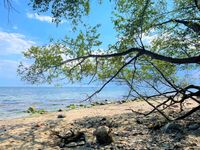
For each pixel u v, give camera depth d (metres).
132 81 15.06
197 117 15.01
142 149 9.80
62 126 15.91
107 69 16.02
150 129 12.80
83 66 15.79
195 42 15.47
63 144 11.36
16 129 16.00
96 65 15.91
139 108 23.95
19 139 13.14
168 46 16.05
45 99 59.69
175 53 16.17
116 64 15.73
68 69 15.44
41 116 22.08
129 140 11.11
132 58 14.77
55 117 20.66
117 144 10.64
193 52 16.00
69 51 15.15
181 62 13.69
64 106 37.81
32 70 15.07
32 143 12.21
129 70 15.77
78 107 30.92
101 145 10.77
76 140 11.73
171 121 13.52
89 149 10.41
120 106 27.20
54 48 15.02
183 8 15.14
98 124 15.55
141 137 11.48
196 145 9.88
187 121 13.73
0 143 12.56
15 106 39.16
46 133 14.20
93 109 25.48
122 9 14.40
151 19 14.88
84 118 18.75
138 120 14.94
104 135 10.94
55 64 14.93
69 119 18.84
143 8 14.03
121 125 14.47
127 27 13.69
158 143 10.40
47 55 14.87
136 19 13.82
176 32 15.67
